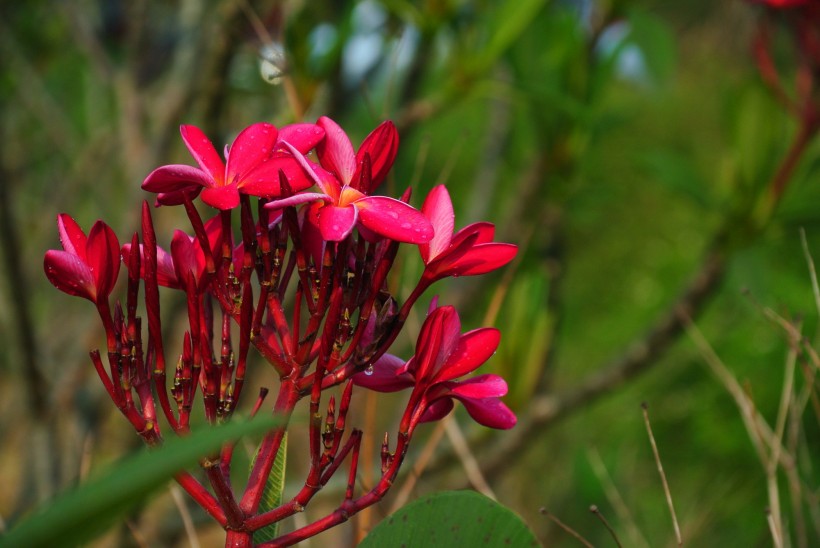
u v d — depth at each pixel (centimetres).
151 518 186
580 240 598
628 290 569
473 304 191
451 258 93
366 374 95
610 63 185
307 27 157
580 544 187
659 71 179
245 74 203
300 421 83
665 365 391
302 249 92
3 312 170
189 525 121
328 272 91
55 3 246
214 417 92
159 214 199
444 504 90
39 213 264
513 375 172
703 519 172
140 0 202
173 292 183
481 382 94
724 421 363
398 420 184
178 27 214
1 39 243
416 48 187
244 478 167
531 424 175
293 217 91
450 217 94
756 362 379
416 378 93
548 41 189
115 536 158
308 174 91
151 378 92
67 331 246
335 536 150
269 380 249
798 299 381
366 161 92
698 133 614
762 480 219
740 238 180
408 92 189
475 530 89
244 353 92
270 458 92
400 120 179
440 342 93
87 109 278
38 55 259
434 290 189
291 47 156
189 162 215
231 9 159
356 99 192
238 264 96
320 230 89
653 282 557
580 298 569
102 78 216
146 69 209
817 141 178
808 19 172
